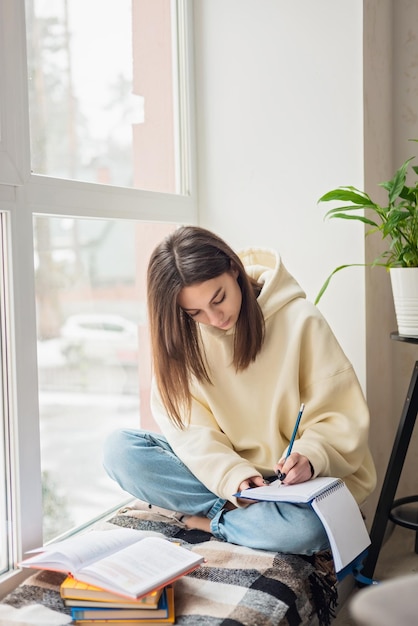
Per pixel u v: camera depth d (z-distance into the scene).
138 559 1.26
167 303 1.57
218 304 1.58
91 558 1.28
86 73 1.74
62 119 1.65
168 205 2.02
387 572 1.88
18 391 1.45
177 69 2.13
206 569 1.38
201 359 1.69
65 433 1.71
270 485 1.52
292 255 2.06
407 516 1.97
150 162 2.01
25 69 1.44
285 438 1.77
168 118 2.10
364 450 1.65
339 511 1.45
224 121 2.13
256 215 2.11
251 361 1.70
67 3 1.66
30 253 1.48
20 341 1.45
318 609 1.39
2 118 1.38
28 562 1.28
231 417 1.76
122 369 1.94
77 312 1.74
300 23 2.00
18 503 1.46
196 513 1.64
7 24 1.39
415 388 1.82
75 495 1.74
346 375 1.67
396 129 2.25
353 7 1.92
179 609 1.23
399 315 1.83
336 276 2.00
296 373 1.69
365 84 1.94
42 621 1.21
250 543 1.48
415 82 2.21
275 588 1.30
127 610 1.18
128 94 1.91
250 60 2.07
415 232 1.78
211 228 2.18
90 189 1.68
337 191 1.76
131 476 1.66
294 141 2.03
